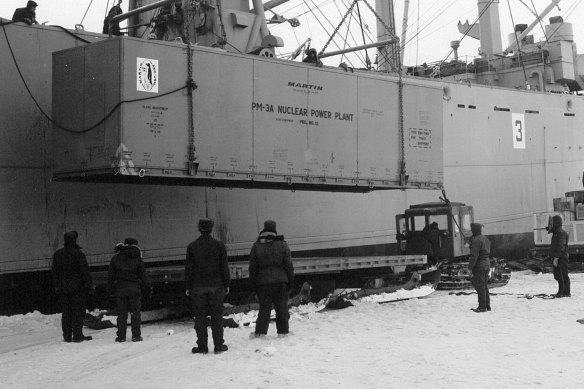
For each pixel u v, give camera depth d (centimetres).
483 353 937
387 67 2828
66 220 1638
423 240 1989
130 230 1744
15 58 1585
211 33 1909
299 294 1545
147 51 1313
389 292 1719
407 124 1783
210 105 1402
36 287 1602
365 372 816
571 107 3136
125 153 1277
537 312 1392
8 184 1562
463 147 2681
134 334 1177
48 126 1625
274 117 1509
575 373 791
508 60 3319
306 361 896
